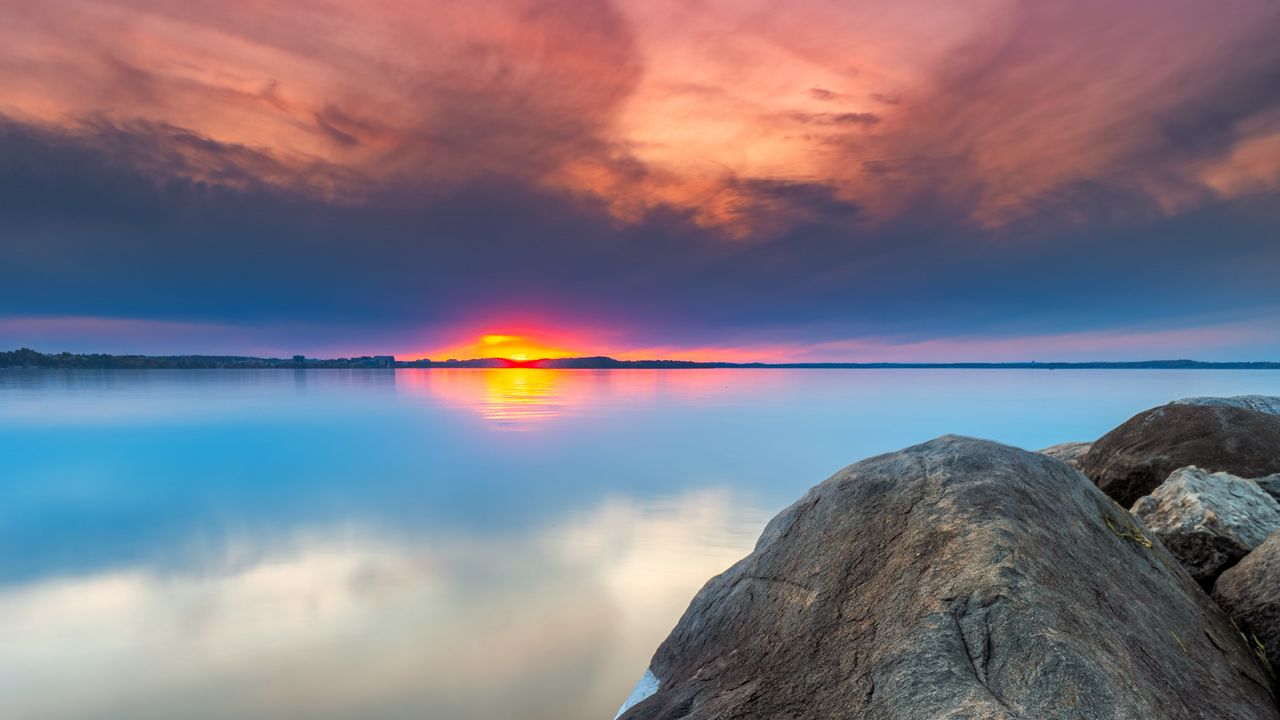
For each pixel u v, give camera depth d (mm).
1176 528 3943
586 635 10094
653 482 22406
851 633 2576
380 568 13492
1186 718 2176
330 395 79375
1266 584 3158
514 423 45062
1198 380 131250
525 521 17219
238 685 8688
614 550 14492
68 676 9008
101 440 36219
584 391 92875
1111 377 158875
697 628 3385
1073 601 2449
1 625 10719
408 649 9648
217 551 14953
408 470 25297
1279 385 101312
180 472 25469
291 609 11258
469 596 11758
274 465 26844
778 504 19047
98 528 17266
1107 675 2125
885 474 3352
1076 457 7441
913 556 2750
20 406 60125
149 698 8398
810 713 2330
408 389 96125
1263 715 2479
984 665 2209
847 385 114875
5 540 16078
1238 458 5762
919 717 2094
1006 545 2580
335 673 9000
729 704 2545
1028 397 73312
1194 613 2979
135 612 11234
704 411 55406
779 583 3117
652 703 2857
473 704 7984
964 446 3350
